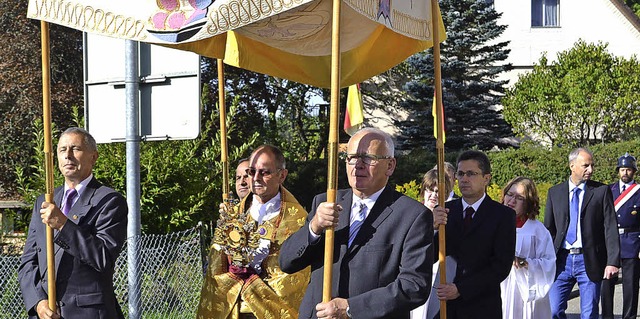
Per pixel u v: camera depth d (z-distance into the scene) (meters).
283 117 28.25
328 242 4.32
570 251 8.92
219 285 5.75
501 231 5.84
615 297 13.89
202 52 5.87
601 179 27.94
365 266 4.48
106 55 6.46
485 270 5.79
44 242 5.33
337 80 4.28
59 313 5.18
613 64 32.50
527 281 7.07
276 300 5.66
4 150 20.52
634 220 11.29
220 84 6.57
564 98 31.78
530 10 37.47
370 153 4.55
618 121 31.72
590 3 37.44
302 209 5.92
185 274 7.46
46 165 5.05
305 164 25.03
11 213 10.94
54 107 20.45
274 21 5.19
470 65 31.91
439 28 5.77
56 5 4.79
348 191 4.77
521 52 37.59
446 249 5.91
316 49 5.58
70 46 21.27
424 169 27.30
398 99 33.28
